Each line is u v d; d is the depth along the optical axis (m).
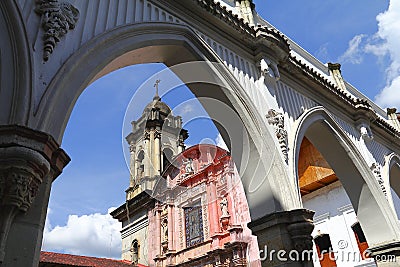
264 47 7.48
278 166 6.26
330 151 8.91
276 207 5.98
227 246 17.48
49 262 14.22
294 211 5.69
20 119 3.35
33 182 3.18
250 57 7.39
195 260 18.92
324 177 13.01
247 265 16.66
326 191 14.12
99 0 5.02
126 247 23.59
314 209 14.46
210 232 18.95
